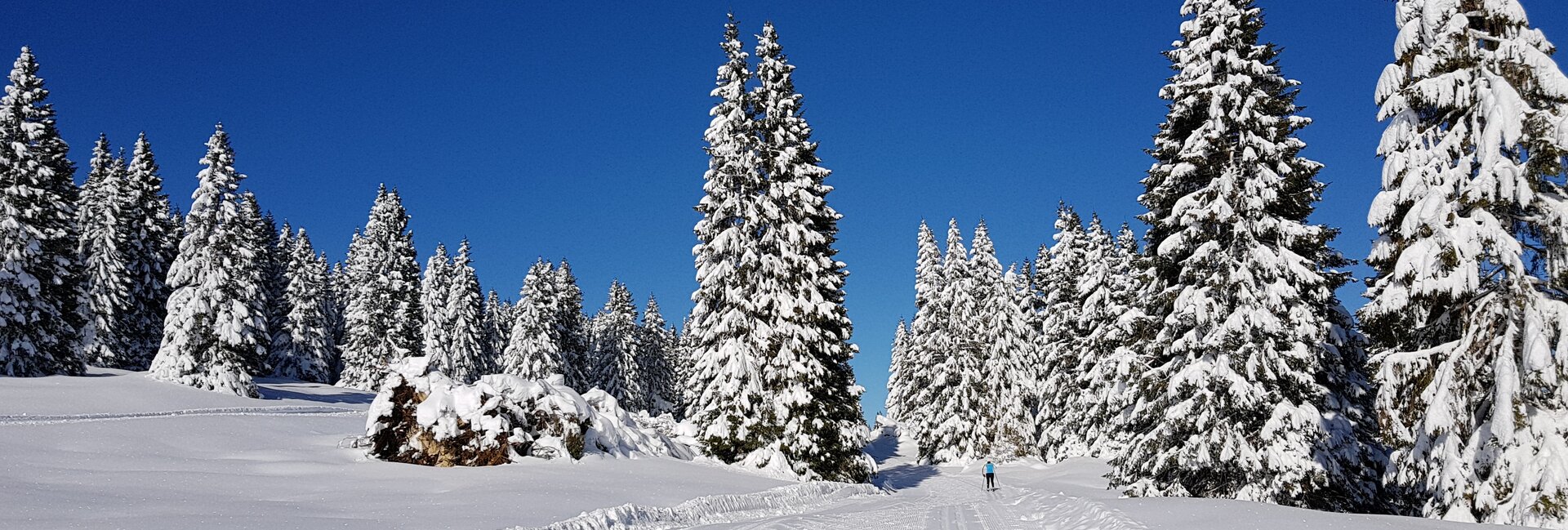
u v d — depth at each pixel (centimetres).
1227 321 1811
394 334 6353
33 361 4044
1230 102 1906
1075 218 4788
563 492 1744
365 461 2270
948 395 5253
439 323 6394
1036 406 5559
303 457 2312
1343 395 1948
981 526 1534
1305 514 1323
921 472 4759
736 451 2927
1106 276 3878
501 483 1894
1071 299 4688
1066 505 1709
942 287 5341
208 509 1339
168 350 4172
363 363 6294
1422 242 1271
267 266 6556
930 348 5334
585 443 2597
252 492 1652
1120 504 1650
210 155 4503
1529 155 1220
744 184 2989
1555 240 1195
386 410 2352
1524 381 1196
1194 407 1891
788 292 2939
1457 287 1218
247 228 4631
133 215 5709
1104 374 2402
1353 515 1323
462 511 1416
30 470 1747
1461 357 1259
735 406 2897
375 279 6456
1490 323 1228
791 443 2859
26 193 4112
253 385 4406
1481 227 1214
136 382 3888
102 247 5172
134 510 1295
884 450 7375
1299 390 1820
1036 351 5394
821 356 3072
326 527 1183
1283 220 1841
